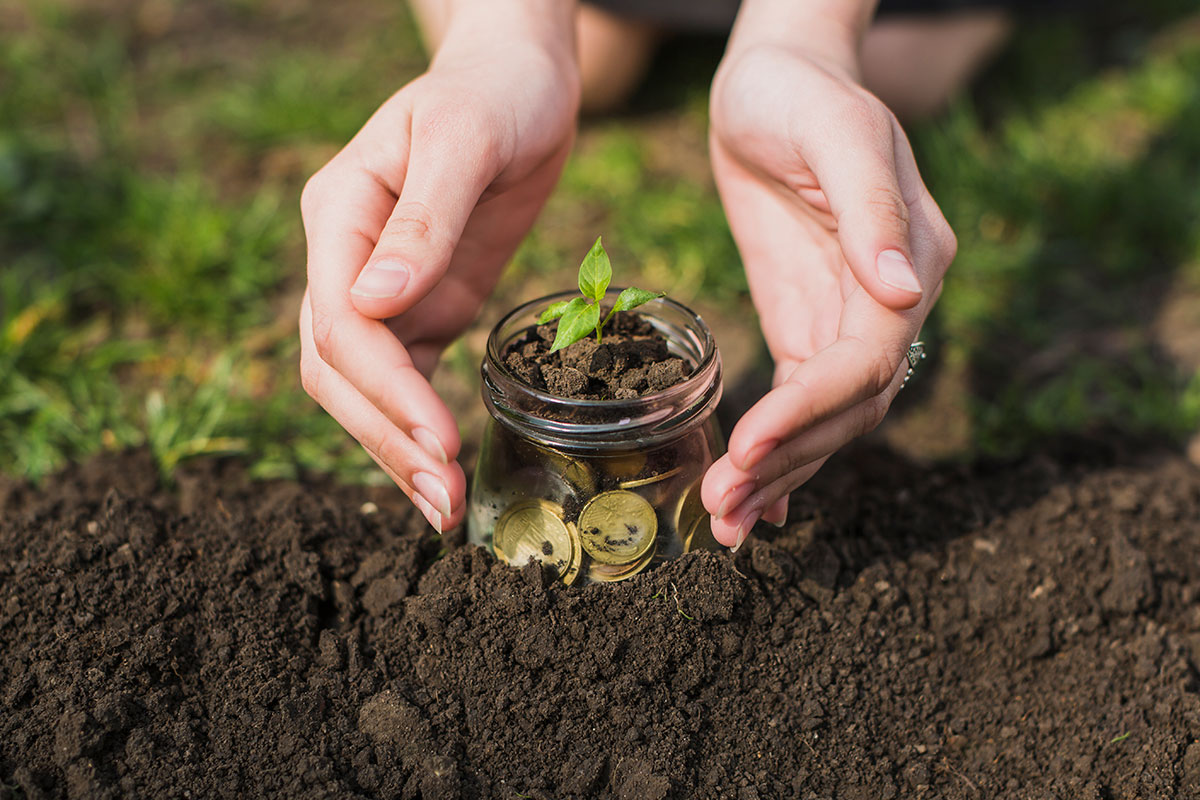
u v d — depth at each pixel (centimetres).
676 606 46
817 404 42
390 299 42
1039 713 49
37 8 107
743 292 74
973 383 68
